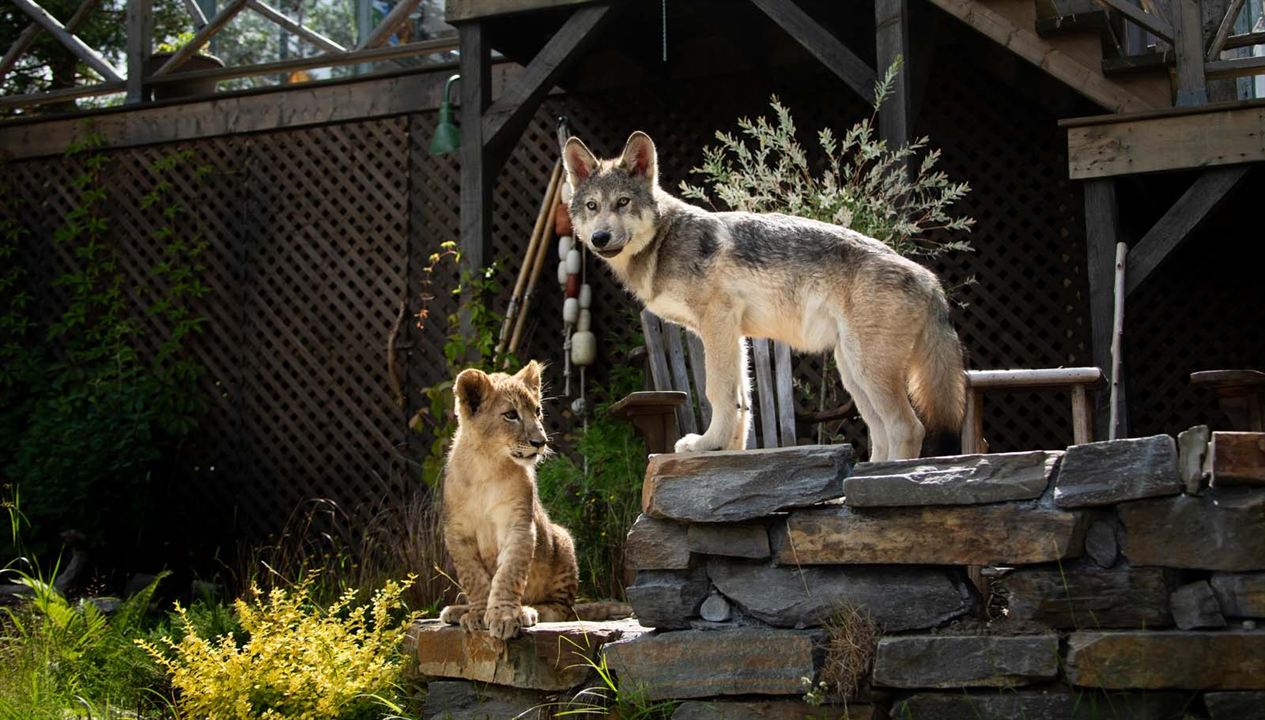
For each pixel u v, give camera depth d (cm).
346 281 940
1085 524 362
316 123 949
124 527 855
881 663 371
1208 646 339
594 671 420
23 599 661
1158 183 789
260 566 827
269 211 960
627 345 845
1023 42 687
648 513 414
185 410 926
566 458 720
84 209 979
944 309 475
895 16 696
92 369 953
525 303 853
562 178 863
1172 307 788
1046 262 830
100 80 1423
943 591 376
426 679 474
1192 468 350
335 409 923
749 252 483
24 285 1011
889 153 687
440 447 775
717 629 401
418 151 931
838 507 390
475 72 803
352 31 2094
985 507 370
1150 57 677
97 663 577
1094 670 349
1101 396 647
